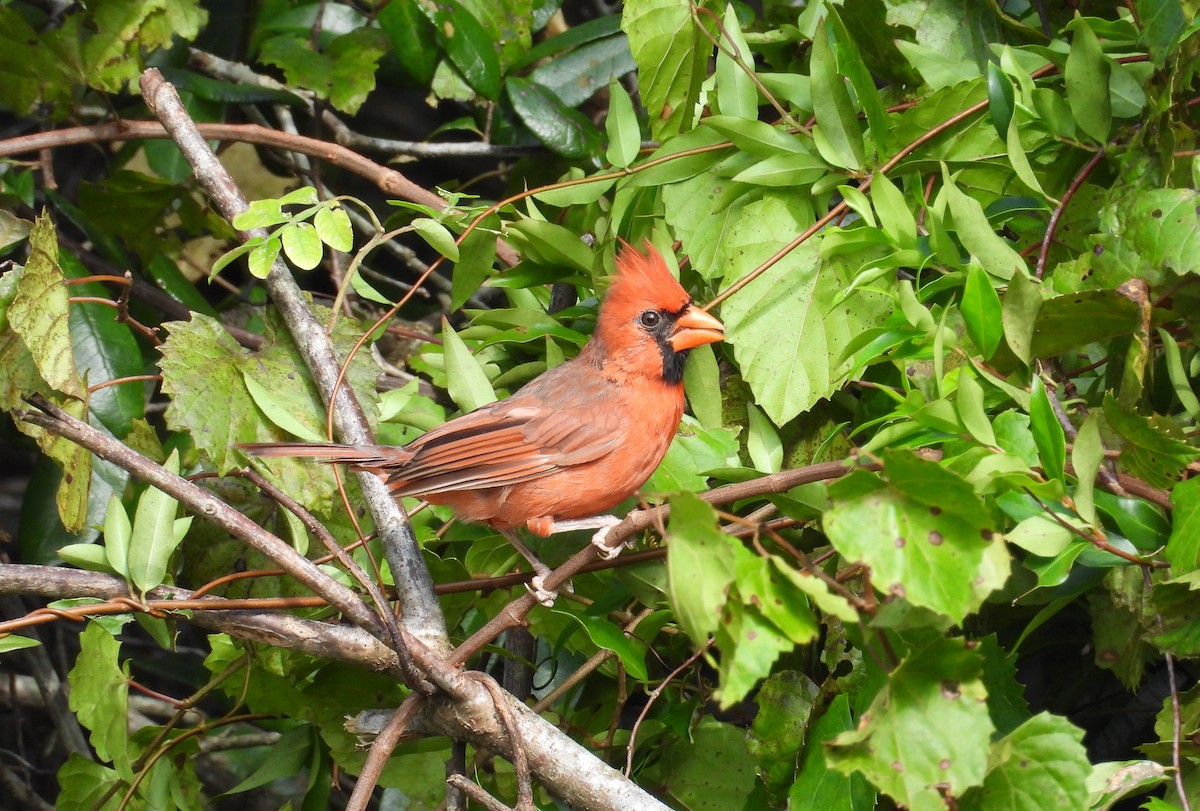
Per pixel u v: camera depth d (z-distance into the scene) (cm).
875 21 817
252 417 758
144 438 860
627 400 756
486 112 1142
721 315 742
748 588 462
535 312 848
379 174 892
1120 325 625
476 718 629
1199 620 586
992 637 639
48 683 1065
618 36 1077
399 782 795
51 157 1095
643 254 814
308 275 1288
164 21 931
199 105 1067
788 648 460
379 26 1064
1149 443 564
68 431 608
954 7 813
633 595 716
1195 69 677
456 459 743
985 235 663
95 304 891
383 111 1411
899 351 655
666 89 792
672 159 779
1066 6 833
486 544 802
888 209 707
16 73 923
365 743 686
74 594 638
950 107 743
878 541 473
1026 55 770
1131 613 693
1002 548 466
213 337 773
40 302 692
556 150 1014
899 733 485
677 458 779
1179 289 629
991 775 511
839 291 727
